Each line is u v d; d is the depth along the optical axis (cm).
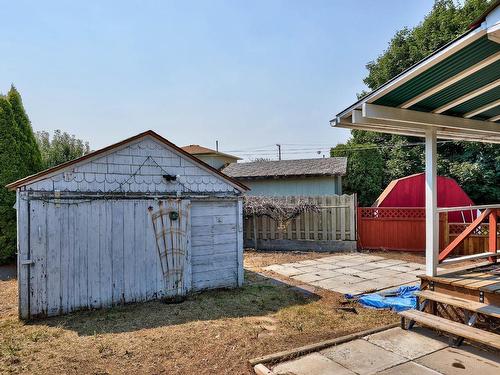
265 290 683
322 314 532
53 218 534
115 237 583
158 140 629
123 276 588
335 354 375
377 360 359
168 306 580
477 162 1733
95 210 567
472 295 425
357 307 570
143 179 614
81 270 554
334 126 459
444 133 540
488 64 340
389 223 1148
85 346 414
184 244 648
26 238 516
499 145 1691
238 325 482
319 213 1189
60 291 537
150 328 476
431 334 426
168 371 351
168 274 630
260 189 1977
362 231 1172
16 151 984
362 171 1950
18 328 480
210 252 687
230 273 708
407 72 351
